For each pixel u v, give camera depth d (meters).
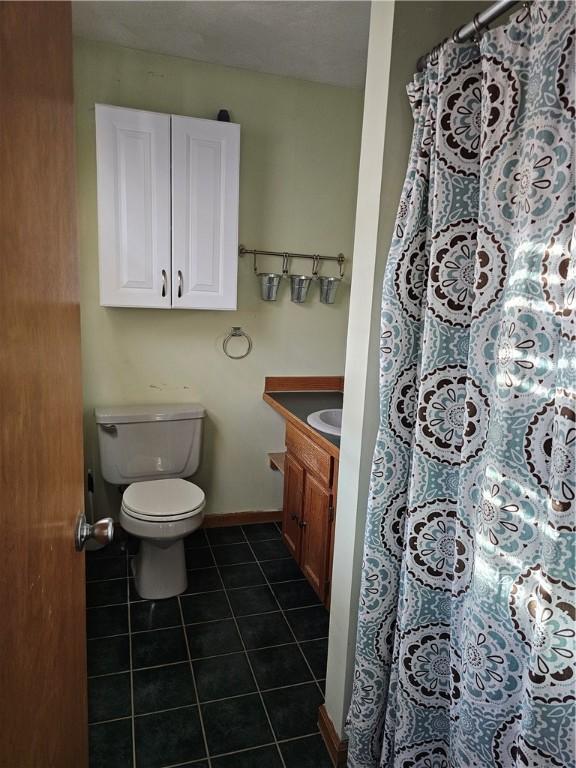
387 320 1.27
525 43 0.95
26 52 0.56
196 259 2.39
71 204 0.85
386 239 1.31
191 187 2.32
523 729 0.90
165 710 1.66
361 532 1.43
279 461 2.77
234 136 2.34
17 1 0.53
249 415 2.88
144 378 2.65
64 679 0.81
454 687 1.17
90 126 2.33
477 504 1.07
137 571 2.32
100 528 0.93
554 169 0.87
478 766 1.04
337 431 2.11
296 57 2.36
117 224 2.27
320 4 1.89
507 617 0.97
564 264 0.86
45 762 0.68
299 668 1.87
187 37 2.21
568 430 0.82
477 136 1.14
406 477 1.31
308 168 2.71
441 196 1.14
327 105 2.68
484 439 1.07
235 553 2.66
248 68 2.51
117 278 2.30
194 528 2.20
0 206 0.48
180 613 2.16
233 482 2.94
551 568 0.85
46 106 0.66
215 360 2.76
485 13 1.00
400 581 1.29
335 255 2.84
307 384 2.94
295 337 2.87
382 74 1.27
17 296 0.54
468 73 1.12
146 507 2.16
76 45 2.26
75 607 0.91
